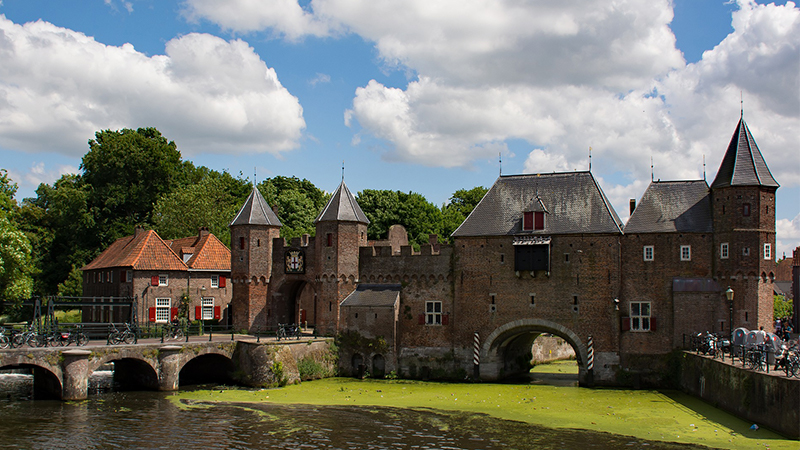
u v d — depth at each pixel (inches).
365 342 1728.6
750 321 1475.1
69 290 2615.7
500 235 1662.2
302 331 1961.1
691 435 1070.4
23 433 1109.7
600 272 1579.7
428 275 1728.6
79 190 2768.2
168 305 2021.4
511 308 1638.8
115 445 1045.2
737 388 1156.5
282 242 1908.2
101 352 1428.4
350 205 1828.2
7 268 1817.2
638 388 1531.7
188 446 1046.4
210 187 2844.5
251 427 1167.0
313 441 1079.6
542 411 1294.3
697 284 1531.7
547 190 1694.1
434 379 1689.2
